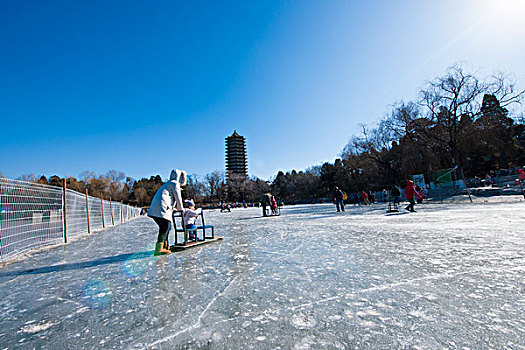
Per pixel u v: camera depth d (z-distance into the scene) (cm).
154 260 462
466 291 244
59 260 513
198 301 255
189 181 7500
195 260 441
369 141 3588
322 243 538
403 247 453
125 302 263
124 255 532
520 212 897
